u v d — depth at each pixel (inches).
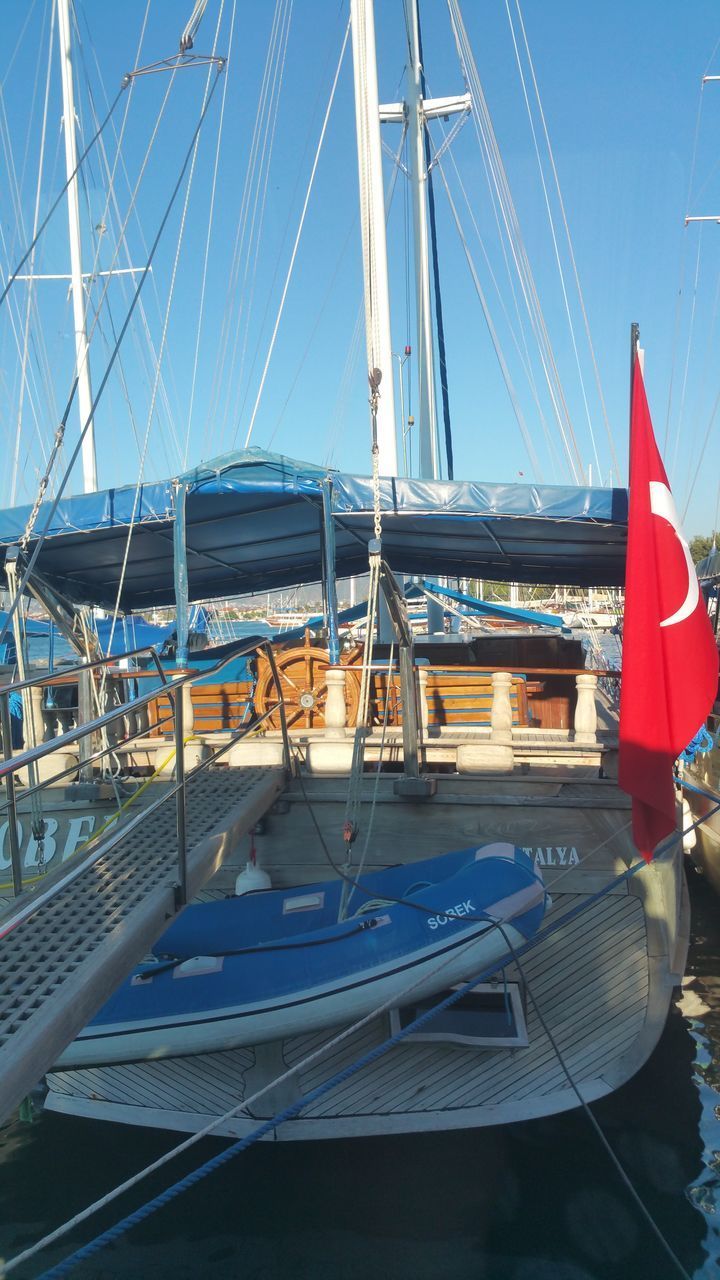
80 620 304.5
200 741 287.4
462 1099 217.6
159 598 558.3
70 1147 222.8
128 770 286.4
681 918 263.3
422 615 865.5
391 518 343.9
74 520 329.4
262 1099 216.1
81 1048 198.4
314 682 339.9
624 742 205.0
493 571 511.5
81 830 255.9
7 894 247.6
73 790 255.0
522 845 242.2
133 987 203.0
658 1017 227.8
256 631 945.5
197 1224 193.3
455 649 410.6
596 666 711.7
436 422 600.4
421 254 599.8
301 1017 195.8
